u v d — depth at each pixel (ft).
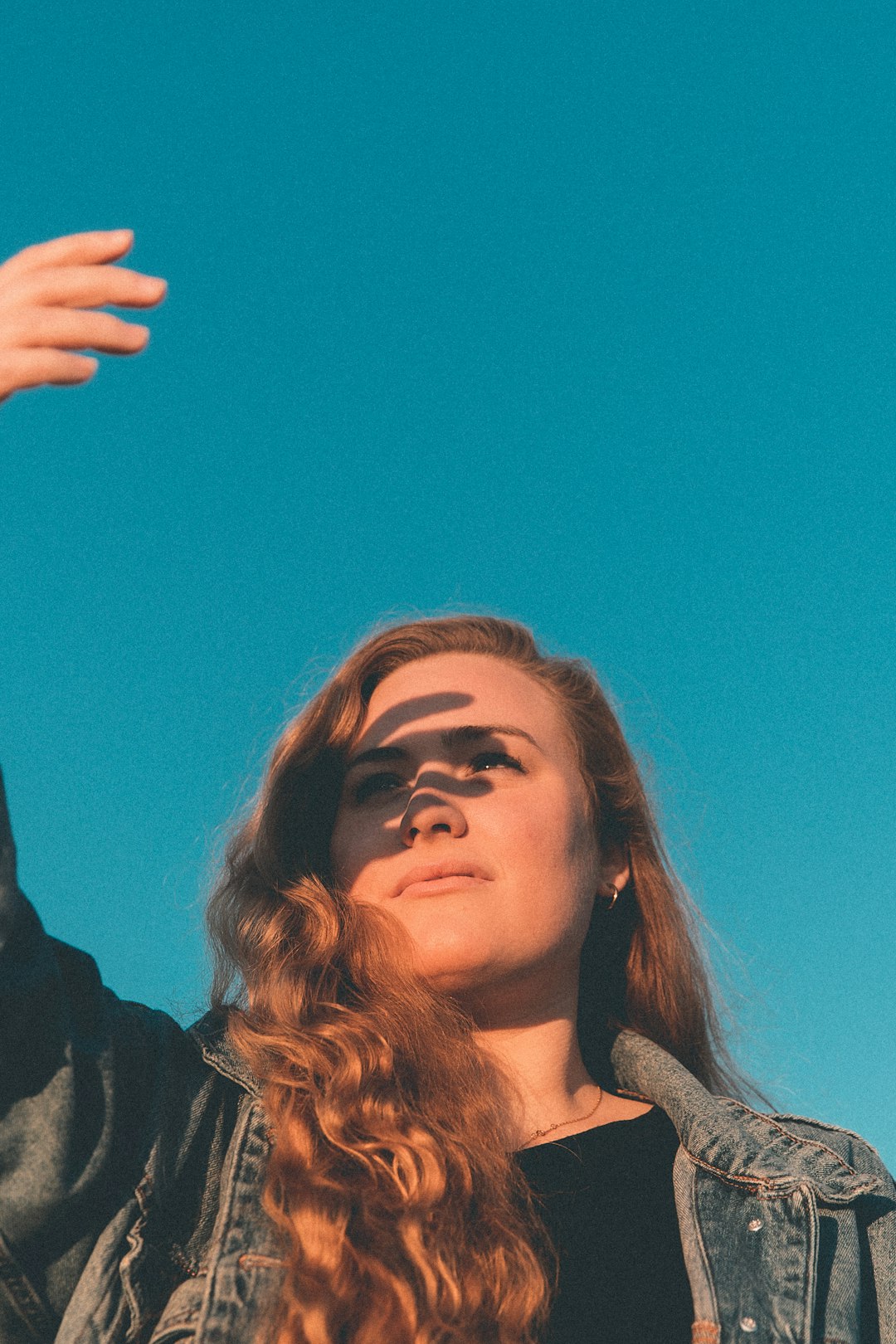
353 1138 8.50
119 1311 7.73
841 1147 10.71
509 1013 10.14
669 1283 8.66
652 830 12.51
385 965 9.83
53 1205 7.58
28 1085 7.72
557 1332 8.14
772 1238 8.95
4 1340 7.80
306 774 11.69
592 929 11.99
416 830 10.17
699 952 12.37
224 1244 8.05
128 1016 8.95
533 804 10.39
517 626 12.76
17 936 7.57
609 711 12.42
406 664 12.15
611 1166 9.37
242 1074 9.05
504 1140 9.48
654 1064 10.51
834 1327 8.76
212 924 11.62
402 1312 7.48
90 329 6.17
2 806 7.39
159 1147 8.40
